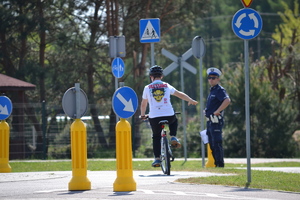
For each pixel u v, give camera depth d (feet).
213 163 107.76
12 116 182.60
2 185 77.20
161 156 87.86
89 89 245.86
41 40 238.68
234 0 503.61
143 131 185.78
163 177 82.48
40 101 235.81
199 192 63.57
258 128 182.39
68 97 68.54
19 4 222.28
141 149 181.78
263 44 481.46
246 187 67.41
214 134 101.60
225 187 67.87
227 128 184.65
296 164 126.72
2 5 224.33
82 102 69.00
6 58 237.45
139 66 248.52
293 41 262.26
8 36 237.25
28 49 254.88
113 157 183.52
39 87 243.81
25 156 179.11
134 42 247.50
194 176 82.99
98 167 114.01
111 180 81.35
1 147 107.55
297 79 234.58
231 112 184.44
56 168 118.83
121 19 245.45
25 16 217.15
